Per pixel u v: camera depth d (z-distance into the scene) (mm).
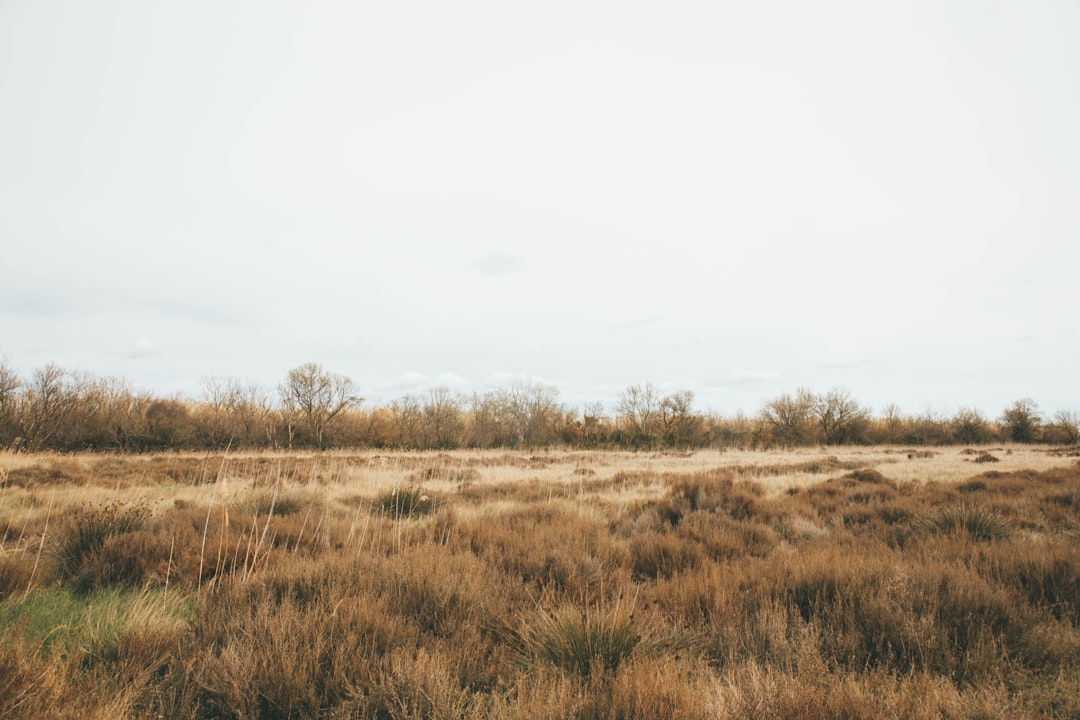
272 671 2807
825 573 4363
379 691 2678
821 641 3369
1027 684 2941
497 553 5508
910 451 39594
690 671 3088
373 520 8016
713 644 3568
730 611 3900
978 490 11016
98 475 15109
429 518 8562
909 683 2783
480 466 24219
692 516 7727
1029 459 24812
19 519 7949
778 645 3303
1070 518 7602
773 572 4648
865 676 2926
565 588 4492
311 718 2609
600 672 2908
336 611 3480
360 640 3275
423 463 23875
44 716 2326
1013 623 3520
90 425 35125
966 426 60125
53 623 3604
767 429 60062
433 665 2875
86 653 3145
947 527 6711
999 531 6480
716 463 25953
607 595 4438
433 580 4164
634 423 55812
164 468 17484
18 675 2482
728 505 8438
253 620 3482
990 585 4078
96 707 2479
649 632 3527
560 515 8094
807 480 15500
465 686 2869
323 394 42531
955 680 3008
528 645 3357
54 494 10820
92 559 5188
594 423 52781
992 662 3053
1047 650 3207
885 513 8242
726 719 2441
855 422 60656
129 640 3219
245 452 31250
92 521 5965
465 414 57219
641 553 5840
